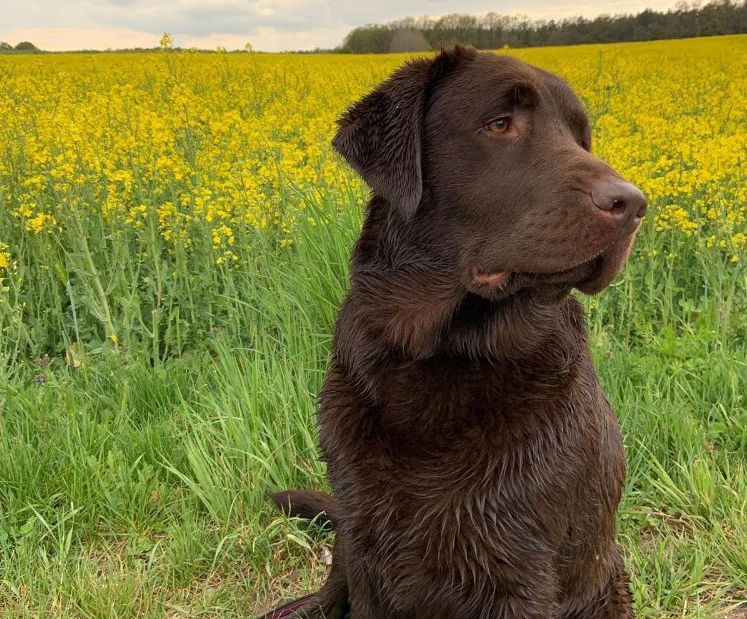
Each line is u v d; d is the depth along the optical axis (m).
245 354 1.48
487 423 0.84
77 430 1.25
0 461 1.21
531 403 0.85
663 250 2.00
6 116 2.56
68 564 1.09
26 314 1.81
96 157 1.86
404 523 0.86
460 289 0.86
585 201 0.79
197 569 1.10
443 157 0.87
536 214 0.82
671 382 1.47
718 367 1.45
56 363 1.63
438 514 0.85
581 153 0.83
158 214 1.76
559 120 0.89
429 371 0.86
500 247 0.84
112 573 1.06
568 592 0.93
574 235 0.80
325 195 1.61
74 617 1.01
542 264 0.82
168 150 2.12
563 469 0.85
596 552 0.94
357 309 0.90
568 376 0.88
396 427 0.86
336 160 1.95
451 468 0.84
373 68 4.75
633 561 1.11
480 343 0.85
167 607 1.05
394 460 0.86
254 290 1.57
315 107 3.40
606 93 3.92
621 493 1.00
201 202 1.70
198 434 1.30
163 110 2.58
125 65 4.95
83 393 1.41
